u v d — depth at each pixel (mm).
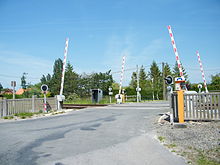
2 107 15352
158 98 48625
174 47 13125
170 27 13180
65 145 6699
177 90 9984
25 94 34219
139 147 6398
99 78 45250
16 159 5383
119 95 30109
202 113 10234
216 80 44281
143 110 17078
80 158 5406
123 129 9336
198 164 4879
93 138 7656
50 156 5598
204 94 10180
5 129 9867
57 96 20672
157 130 8945
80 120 12375
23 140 7441
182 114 9617
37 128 9945
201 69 25594
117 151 6008
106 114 15062
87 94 44531
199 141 6828
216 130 8258
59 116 14766
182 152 5809
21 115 15734
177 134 7961
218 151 5727
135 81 68375
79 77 45250
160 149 6156
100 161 5172
